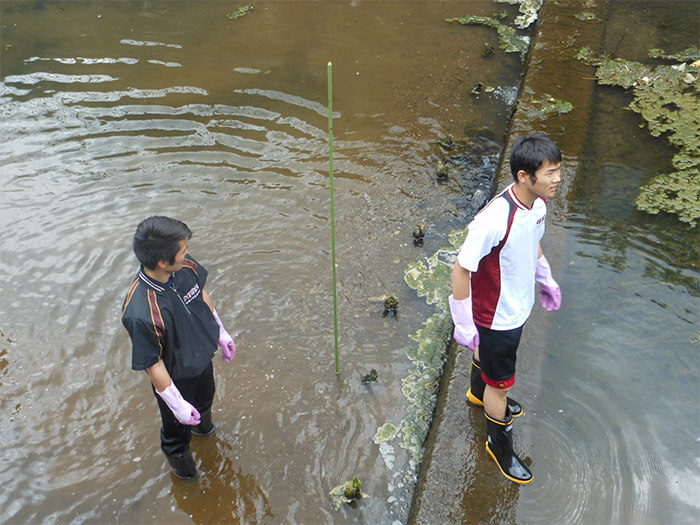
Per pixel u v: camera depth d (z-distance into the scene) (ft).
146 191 19.57
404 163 20.48
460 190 19.40
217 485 12.22
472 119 22.44
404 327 15.30
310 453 12.71
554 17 27.14
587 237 16.34
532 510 10.82
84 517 11.77
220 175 20.11
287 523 11.55
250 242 17.75
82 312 15.93
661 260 15.66
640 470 11.37
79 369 14.57
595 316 14.25
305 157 20.83
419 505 10.99
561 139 19.69
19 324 15.61
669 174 18.53
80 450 12.93
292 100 23.49
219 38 27.53
